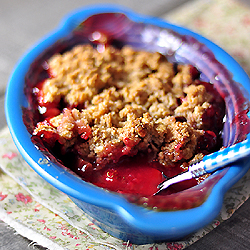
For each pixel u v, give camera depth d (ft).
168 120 1.22
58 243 1.16
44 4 1.78
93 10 1.40
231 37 1.60
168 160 1.21
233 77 1.27
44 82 1.29
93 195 1.06
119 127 1.22
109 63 1.31
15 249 1.16
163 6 1.75
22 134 1.15
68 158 1.21
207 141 1.23
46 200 1.23
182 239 1.16
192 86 1.27
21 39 1.65
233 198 1.21
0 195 1.24
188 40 1.35
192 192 1.08
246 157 1.10
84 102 1.26
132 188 1.19
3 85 1.51
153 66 1.32
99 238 1.17
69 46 1.36
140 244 1.17
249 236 1.17
